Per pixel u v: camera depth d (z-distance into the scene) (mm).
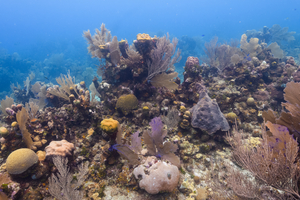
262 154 743
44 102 2100
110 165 1100
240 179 799
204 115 1285
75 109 1323
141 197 966
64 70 5820
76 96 1738
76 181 1011
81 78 4934
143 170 1003
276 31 4492
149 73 1673
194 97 1668
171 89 1713
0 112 1913
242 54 2480
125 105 1502
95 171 1071
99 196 966
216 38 2561
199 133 1319
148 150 1101
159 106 1590
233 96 1731
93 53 2018
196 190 1000
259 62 2225
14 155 899
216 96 1747
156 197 965
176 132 1365
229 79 2043
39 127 1173
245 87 1903
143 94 1700
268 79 2039
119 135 1027
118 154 1099
